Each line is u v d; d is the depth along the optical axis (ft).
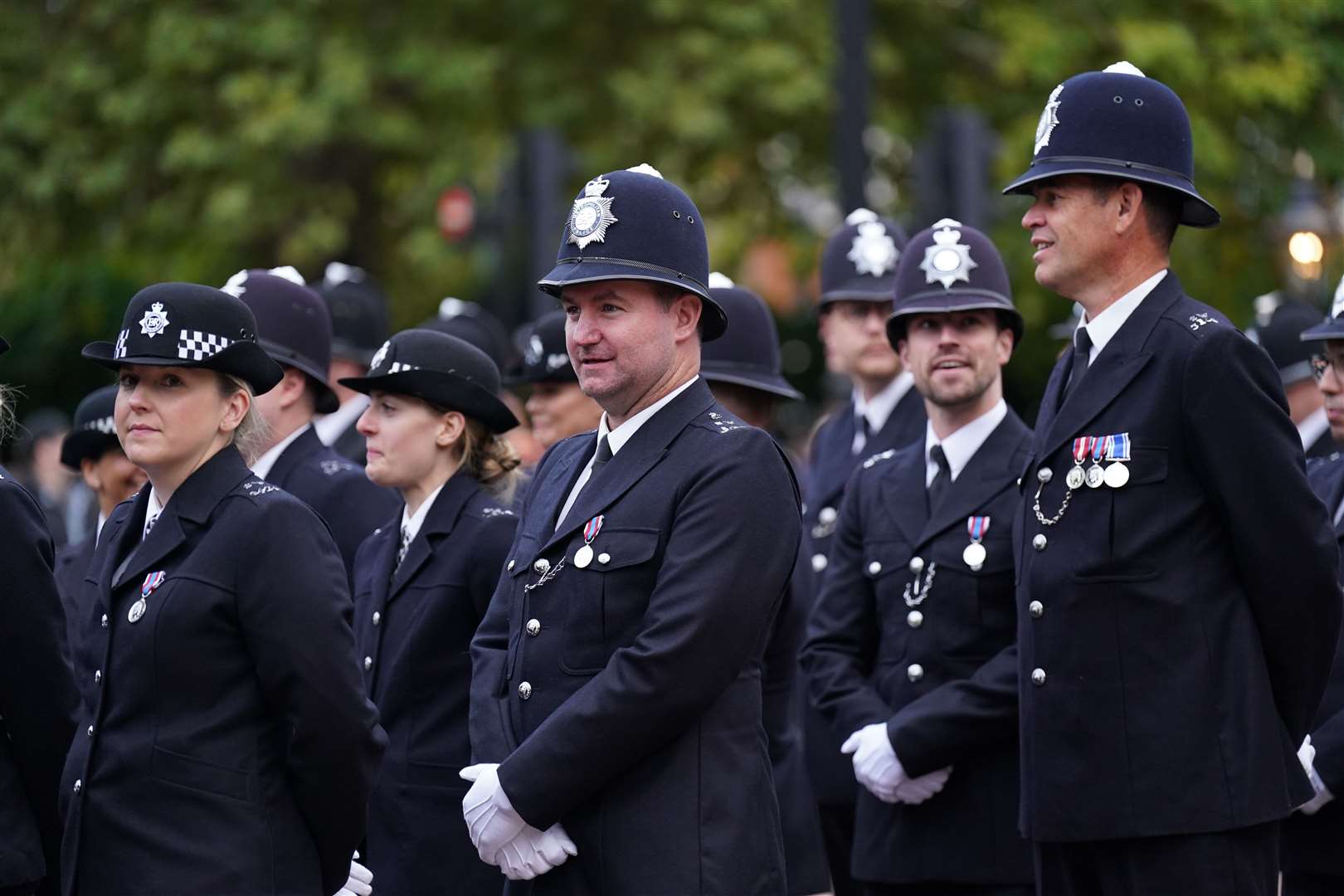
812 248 188.14
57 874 54.39
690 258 48.32
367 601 62.64
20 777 51.98
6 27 183.93
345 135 173.78
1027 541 51.29
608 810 46.03
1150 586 48.67
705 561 45.93
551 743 45.29
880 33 181.78
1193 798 47.78
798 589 70.74
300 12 172.04
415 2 176.24
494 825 45.80
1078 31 172.14
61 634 51.75
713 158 179.22
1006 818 59.26
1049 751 49.80
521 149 128.26
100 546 53.31
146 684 47.52
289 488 69.36
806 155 186.70
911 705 59.72
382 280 190.29
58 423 146.61
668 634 45.32
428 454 62.54
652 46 173.27
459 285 185.78
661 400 48.65
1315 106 170.40
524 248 128.47
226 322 49.62
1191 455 48.91
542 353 71.20
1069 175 50.62
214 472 49.26
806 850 71.05
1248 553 48.32
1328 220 171.53
